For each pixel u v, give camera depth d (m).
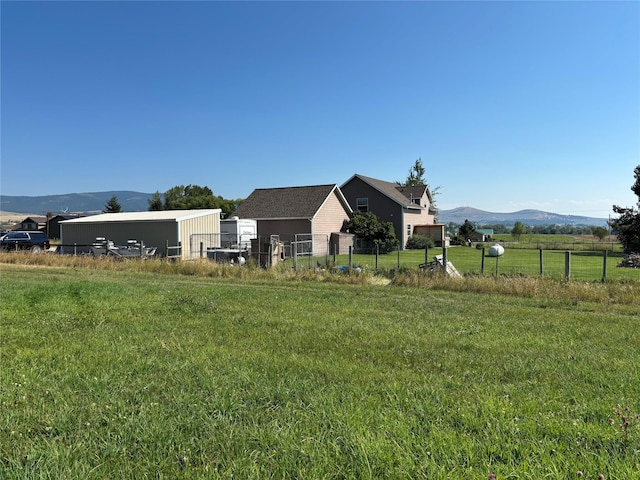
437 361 5.16
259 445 3.03
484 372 4.73
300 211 35.50
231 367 4.78
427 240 41.44
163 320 7.51
